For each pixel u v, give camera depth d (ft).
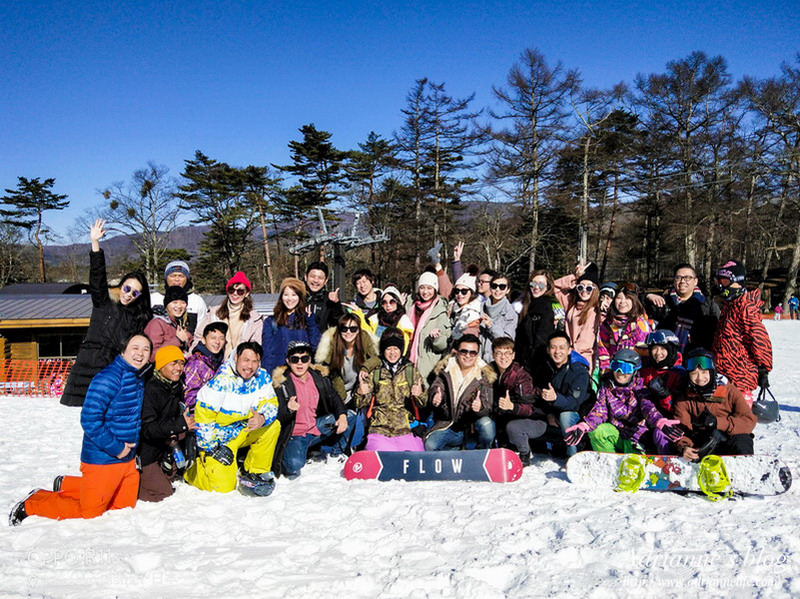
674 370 16.65
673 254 154.30
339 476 17.17
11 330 66.64
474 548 11.60
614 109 134.62
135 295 16.94
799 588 9.46
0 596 9.80
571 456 16.46
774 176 120.26
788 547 10.96
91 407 13.24
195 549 11.84
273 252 185.16
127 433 13.78
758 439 20.80
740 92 125.80
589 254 156.87
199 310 21.22
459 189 146.10
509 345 18.19
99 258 16.81
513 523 12.84
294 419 16.98
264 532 12.78
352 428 18.76
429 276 21.15
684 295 20.47
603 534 11.89
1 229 193.67
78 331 68.95
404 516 13.56
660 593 9.57
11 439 24.86
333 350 19.17
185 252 156.66
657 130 136.26
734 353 17.88
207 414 15.62
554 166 132.87
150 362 14.25
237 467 16.90
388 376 18.48
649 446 16.58
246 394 15.92
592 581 9.99
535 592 9.69
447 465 16.39
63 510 13.64
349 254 148.15
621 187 137.08
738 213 125.29
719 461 14.24
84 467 13.50
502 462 16.26
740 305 17.66
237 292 19.43
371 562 11.07
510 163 132.46
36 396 51.62
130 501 14.32
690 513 13.14
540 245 139.23
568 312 20.77
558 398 17.22
